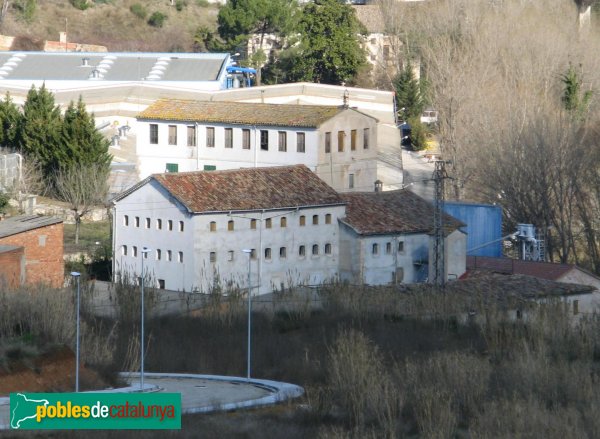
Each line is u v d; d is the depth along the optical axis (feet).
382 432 519.60
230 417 522.88
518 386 592.19
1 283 645.51
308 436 507.30
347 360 599.16
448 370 587.68
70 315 606.55
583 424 536.42
